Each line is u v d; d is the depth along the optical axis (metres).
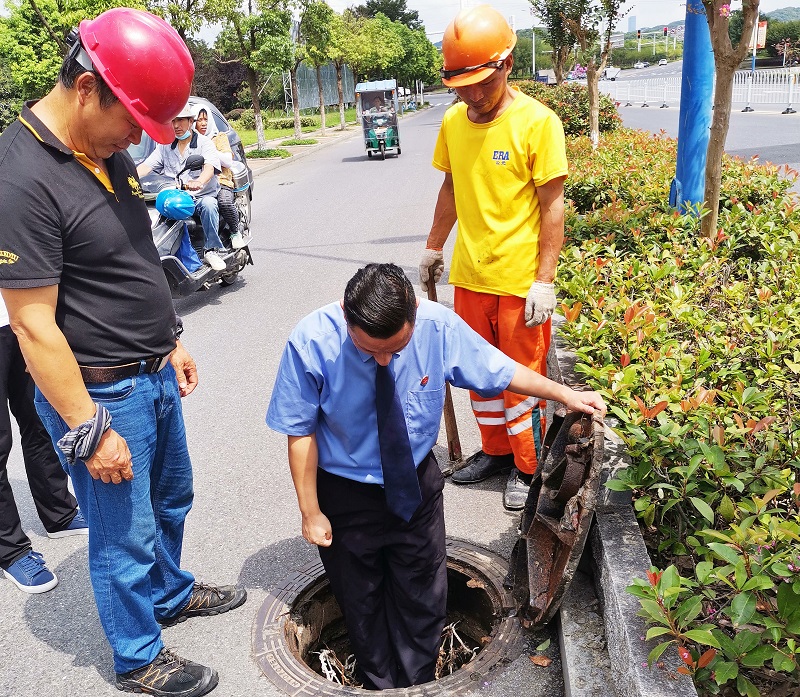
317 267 8.84
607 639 2.41
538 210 3.37
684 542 2.65
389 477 2.43
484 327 3.60
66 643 2.99
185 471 2.88
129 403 2.47
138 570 2.57
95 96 2.16
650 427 2.71
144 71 2.17
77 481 2.46
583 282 4.19
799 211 5.39
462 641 3.15
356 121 44.56
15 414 3.46
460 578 3.22
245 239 7.93
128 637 2.61
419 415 2.46
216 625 2.99
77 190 2.24
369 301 2.02
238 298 7.79
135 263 2.41
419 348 2.37
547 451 2.89
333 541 2.64
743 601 2.01
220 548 3.52
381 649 2.78
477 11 3.12
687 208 5.56
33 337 2.20
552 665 2.62
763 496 2.53
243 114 41.47
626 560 2.49
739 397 2.93
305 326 2.36
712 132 4.87
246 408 5.11
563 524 2.46
